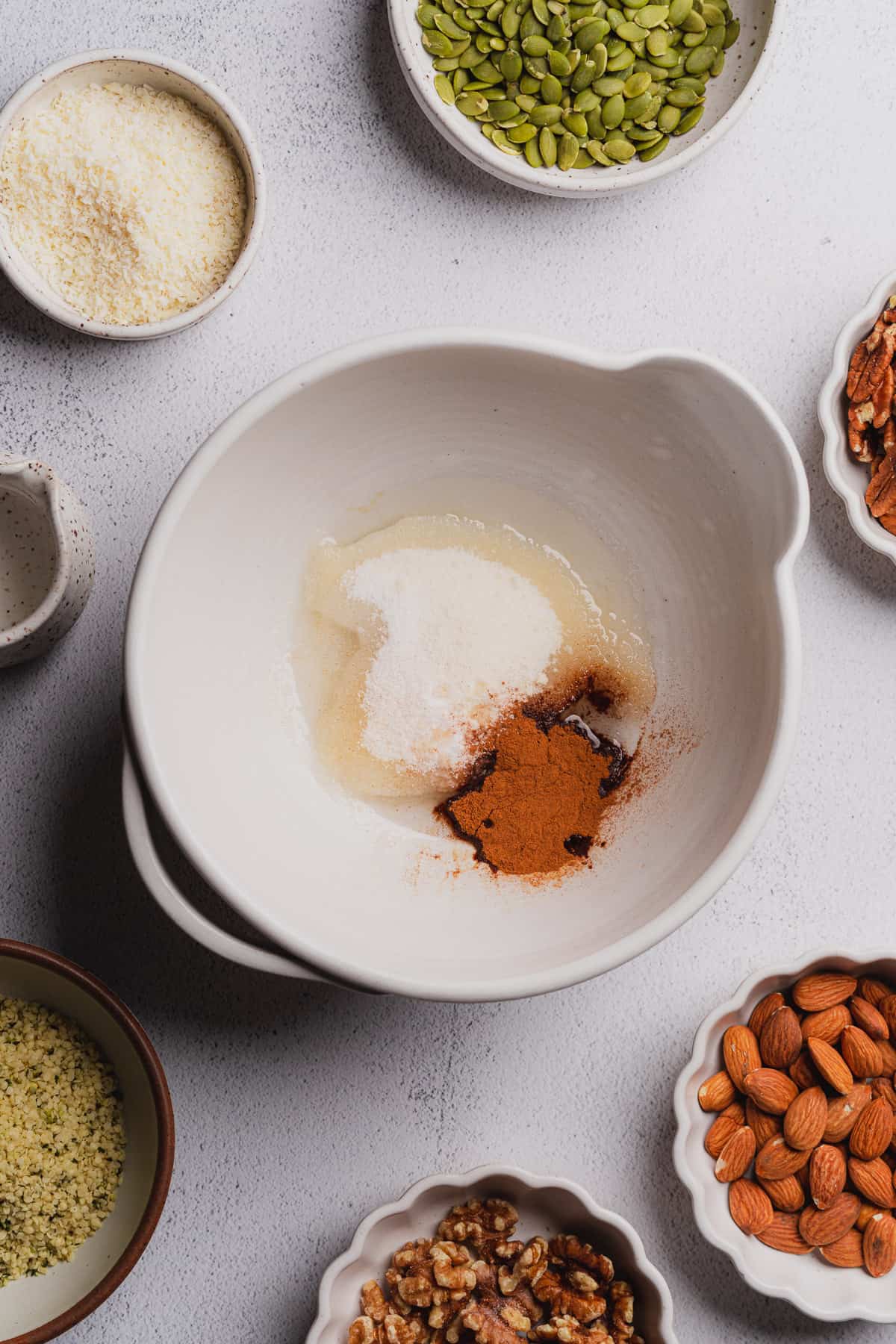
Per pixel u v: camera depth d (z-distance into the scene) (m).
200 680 0.86
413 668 0.88
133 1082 0.90
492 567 0.90
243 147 0.90
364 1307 0.89
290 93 0.93
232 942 0.83
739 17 0.92
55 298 0.91
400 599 0.89
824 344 0.93
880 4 0.93
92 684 0.92
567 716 0.89
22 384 0.92
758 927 0.93
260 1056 0.92
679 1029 0.92
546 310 0.93
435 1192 0.89
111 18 0.92
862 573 0.93
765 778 0.83
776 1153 0.90
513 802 0.88
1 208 0.90
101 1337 0.91
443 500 0.90
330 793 0.89
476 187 0.93
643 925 0.83
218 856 0.84
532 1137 0.92
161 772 0.82
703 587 0.88
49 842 0.92
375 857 0.88
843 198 0.94
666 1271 0.91
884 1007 0.91
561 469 0.89
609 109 0.92
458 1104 0.92
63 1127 0.90
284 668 0.90
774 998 0.91
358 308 0.93
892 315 0.91
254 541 0.88
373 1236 0.89
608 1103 0.92
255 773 0.88
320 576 0.90
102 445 0.92
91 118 0.90
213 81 0.93
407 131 0.93
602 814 0.89
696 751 0.88
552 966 0.83
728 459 0.86
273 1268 0.91
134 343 0.92
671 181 0.93
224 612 0.88
